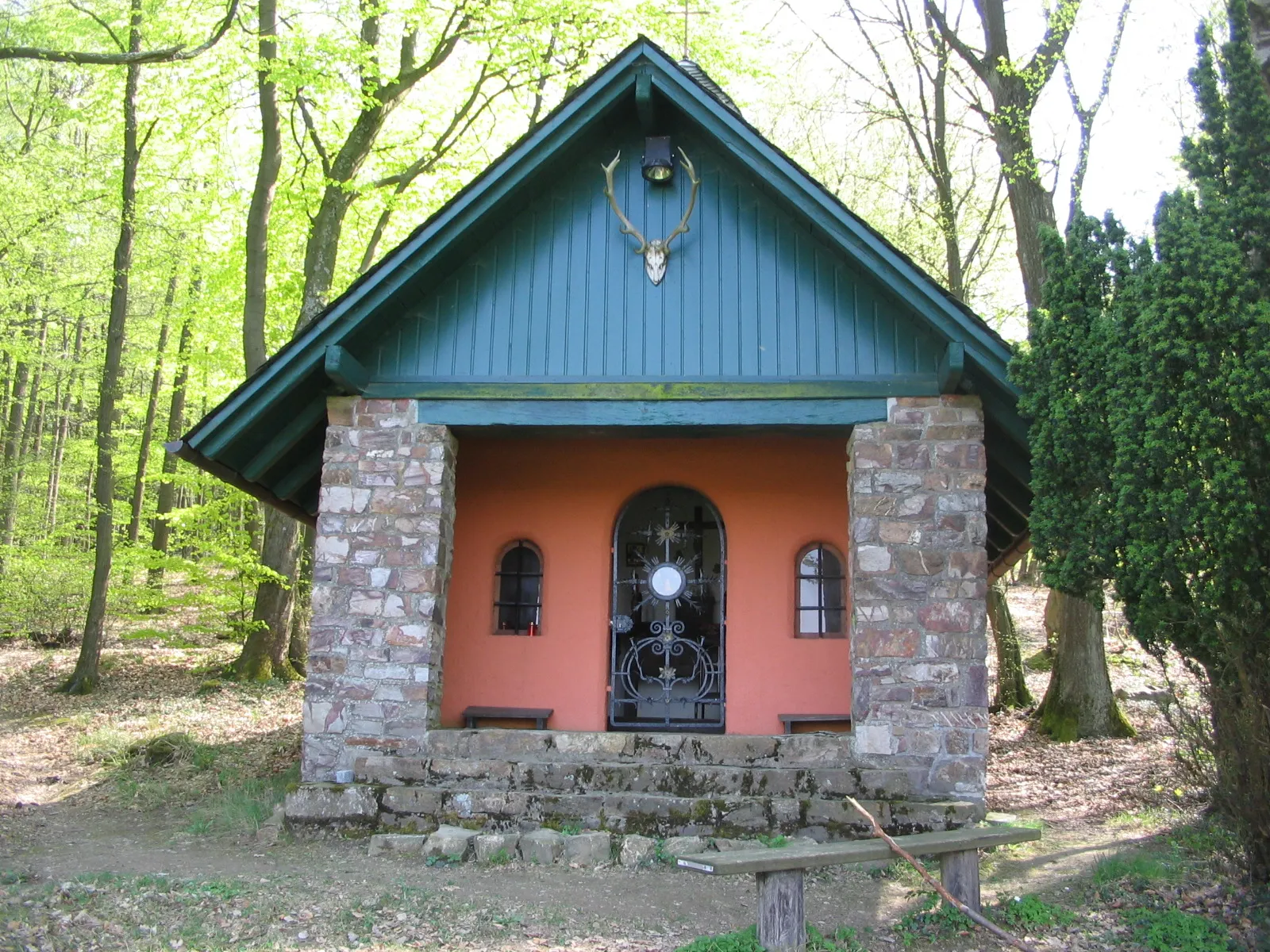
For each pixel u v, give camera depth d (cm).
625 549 961
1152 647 605
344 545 797
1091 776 1016
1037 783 1010
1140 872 657
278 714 1315
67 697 1422
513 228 840
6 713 1321
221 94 1375
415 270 783
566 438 908
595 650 910
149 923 555
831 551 930
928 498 770
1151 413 559
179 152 1583
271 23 1316
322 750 773
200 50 1005
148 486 2550
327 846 728
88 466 2411
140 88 1488
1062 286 670
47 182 1541
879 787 730
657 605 973
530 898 620
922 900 613
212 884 624
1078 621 1230
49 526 2153
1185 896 609
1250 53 591
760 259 818
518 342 820
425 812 738
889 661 752
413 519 798
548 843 699
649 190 840
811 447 934
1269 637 553
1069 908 603
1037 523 651
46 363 2077
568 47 1425
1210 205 576
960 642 749
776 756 757
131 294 2031
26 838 773
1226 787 605
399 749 769
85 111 1567
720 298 813
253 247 1380
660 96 813
